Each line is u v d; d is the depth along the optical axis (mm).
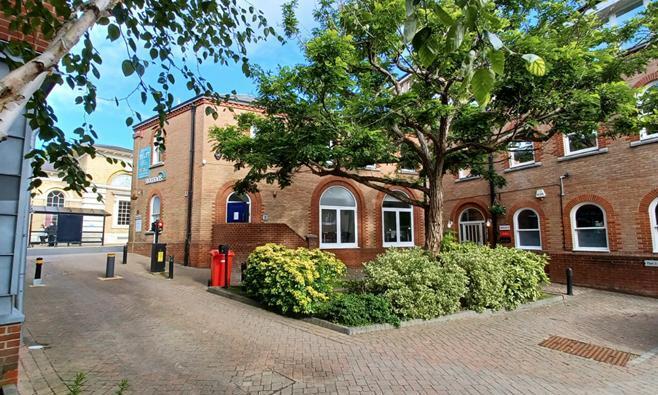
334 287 9477
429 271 7914
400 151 12180
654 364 5578
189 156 16125
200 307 8281
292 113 7961
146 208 18766
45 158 3330
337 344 5969
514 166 15586
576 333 7117
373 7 7746
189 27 3732
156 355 5305
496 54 1630
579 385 4703
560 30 8078
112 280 11539
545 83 6914
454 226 18422
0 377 3803
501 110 7719
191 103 16359
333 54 7023
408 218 19000
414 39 1862
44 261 15977
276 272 7941
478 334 6836
